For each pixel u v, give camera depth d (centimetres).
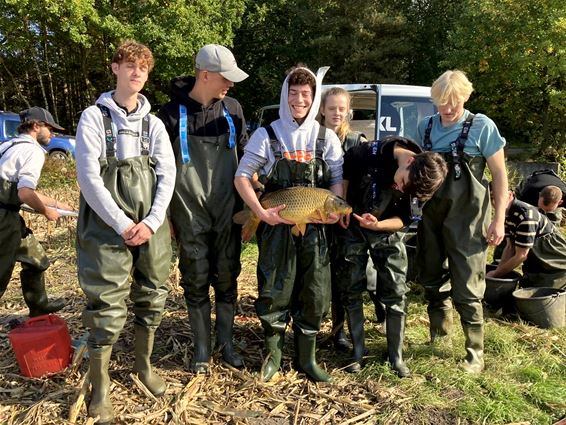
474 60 1573
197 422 291
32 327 338
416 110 669
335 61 2344
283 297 326
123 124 280
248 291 501
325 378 337
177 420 290
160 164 293
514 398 323
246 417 298
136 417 292
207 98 327
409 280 512
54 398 308
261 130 321
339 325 383
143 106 290
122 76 276
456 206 344
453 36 1661
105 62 2056
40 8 1711
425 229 362
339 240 348
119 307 282
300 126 318
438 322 394
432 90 340
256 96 2642
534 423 302
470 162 340
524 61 1441
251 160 317
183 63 1917
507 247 485
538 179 587
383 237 340
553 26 1393
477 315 356
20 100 2411
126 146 281
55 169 1042
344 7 2314
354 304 357
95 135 273
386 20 2238
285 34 2525
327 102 368
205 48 319
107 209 269
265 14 2461
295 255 321
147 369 316
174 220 331
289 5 2488
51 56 2306
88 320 279
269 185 322
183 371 344
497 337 402
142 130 286
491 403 314
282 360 364
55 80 2441
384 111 666
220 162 332
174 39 1844
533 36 1454
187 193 325
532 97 1572
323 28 2334
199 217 329
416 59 2489
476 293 352
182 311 446
